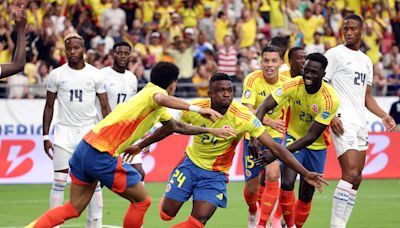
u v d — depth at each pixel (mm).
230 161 26094
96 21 61094
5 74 21891
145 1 63000
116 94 32781
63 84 29906
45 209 38875
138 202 25422
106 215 36969
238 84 57562
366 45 65312
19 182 48219
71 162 25000
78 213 25156
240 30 63031
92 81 30172
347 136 29031
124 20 61312
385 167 53188
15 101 51688
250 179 30703
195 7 64000
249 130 25141
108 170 24578
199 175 25734
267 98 27812
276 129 27828
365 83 30047
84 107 30047
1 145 48250
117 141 24531
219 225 34062
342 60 29828
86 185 25078
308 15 64500
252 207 31297
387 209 39781
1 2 58469
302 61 30719
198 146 25766
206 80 58750
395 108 56562
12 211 38250
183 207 39562
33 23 58062
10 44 57406
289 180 28828
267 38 64062
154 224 34344
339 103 28234
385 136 53469
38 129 51938
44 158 48938
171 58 59219
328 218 36531
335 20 66438
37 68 56406
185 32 59750
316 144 29297
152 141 25641
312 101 27328
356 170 28984
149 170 49875
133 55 56719
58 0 60344
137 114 24344
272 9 65438
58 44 58125
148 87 24531
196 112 23656
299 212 29703
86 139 24656
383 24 67250
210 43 62156
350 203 29578
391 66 65875
